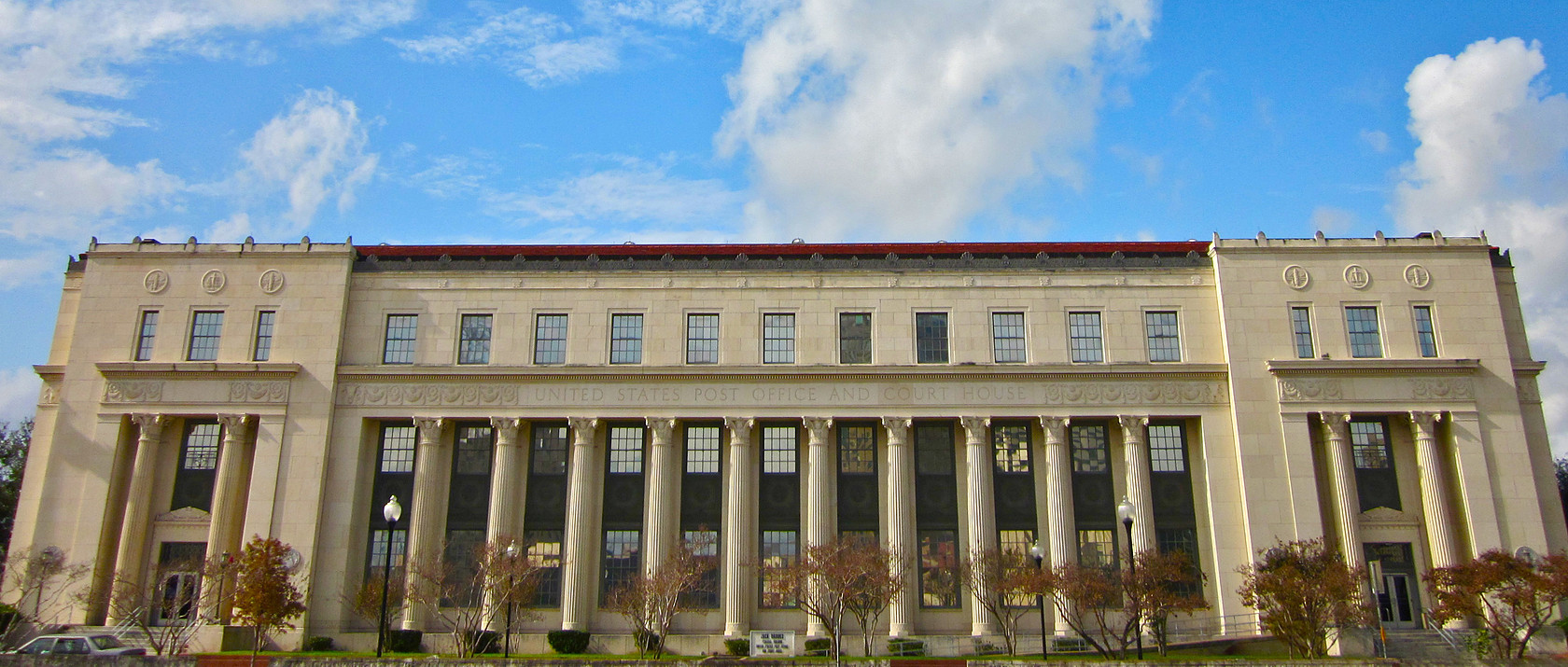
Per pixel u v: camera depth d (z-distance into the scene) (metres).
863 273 58.31
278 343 57.09
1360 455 54.88
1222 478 54.25
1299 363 54.50
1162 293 57.69
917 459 56.22
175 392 55.91
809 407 55.81
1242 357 55.34
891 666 41.22
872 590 46.19
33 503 56.78
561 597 54.31
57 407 58.62
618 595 50.59
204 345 57.53
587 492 55.22
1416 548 53.25
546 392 56.38
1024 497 55.47
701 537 52.78
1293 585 43.75
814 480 54.84
